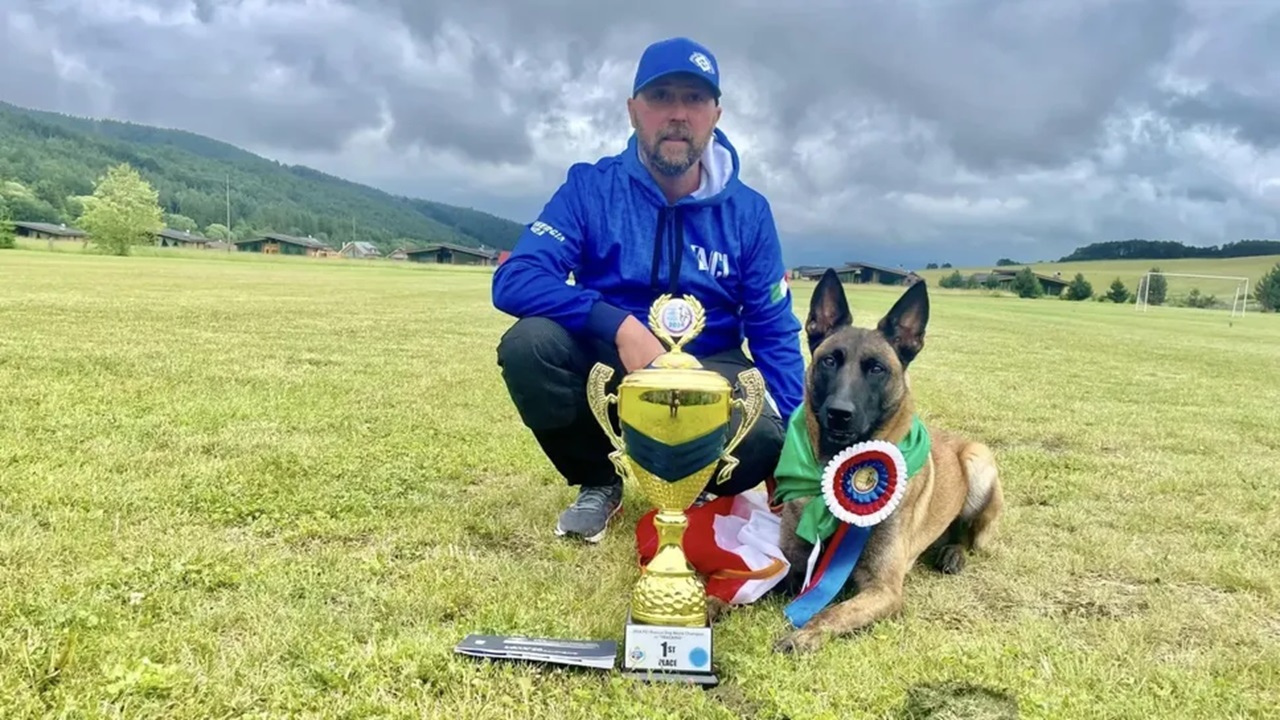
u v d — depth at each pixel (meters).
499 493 4.55
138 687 2.23
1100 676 2.63
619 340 3.43
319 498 4.21
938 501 3.72
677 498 2.84
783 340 3.97
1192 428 7.83
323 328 13.77
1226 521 4.57
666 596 2.70
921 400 8.91
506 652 2.56
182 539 3.47
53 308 14.04
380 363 9.68
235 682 2.33
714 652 2.75
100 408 5.95
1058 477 5.50
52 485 4.03
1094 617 3.22
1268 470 5.95
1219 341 24.28
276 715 2.19
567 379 3.68
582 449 3.91
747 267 3.89
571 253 3.70
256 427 5.77
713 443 2.79
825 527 3.26
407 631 2.72
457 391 7.91
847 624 2.94
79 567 3.07
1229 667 2.77
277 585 3.04
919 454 3.38
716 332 3.95
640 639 2.56
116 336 10.51
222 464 4.68
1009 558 3.89
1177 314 53.19
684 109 3.48
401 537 3.74
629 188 3.71
